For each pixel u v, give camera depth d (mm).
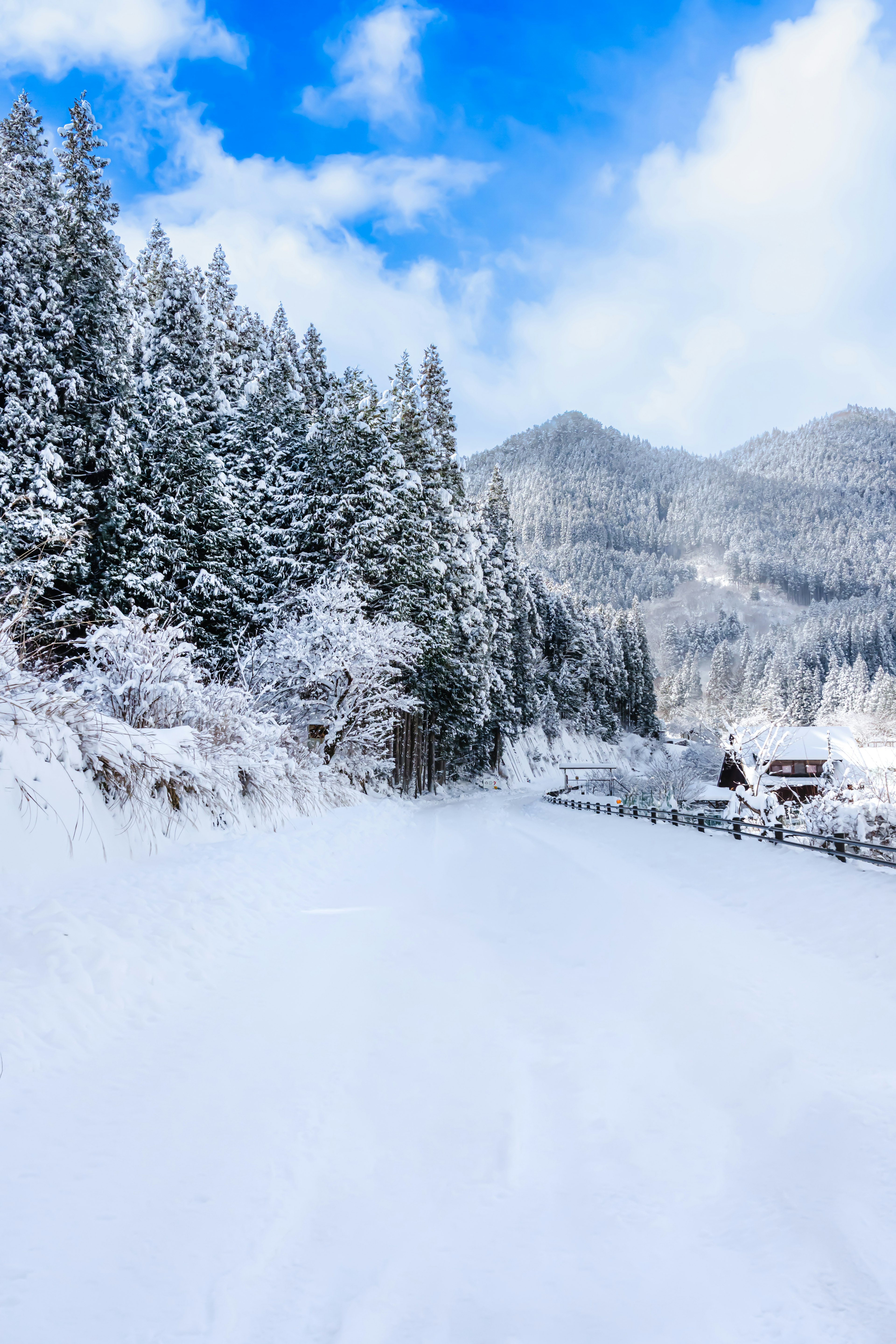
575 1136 3814
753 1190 3277
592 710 86000
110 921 5984
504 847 18047
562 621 76938
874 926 7625
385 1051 4793
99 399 19203
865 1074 4402
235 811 12875
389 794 30391
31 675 9078
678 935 8078
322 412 30750
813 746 47438
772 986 6277
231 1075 4203
